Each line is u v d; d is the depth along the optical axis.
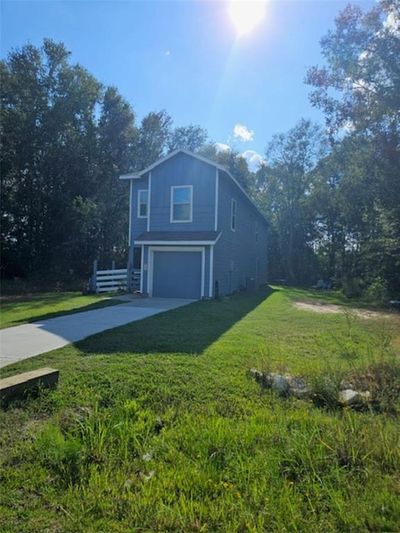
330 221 31.11
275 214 33.00
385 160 17.56
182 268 14.42
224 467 2.64
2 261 23.78
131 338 6.62
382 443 2.74
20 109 23.81
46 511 2.21
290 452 2.69
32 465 2.69
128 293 16.12
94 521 2.12
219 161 35.28
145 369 4.77
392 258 16.30
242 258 19.23
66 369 4.80
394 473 2.50
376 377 4.25
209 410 3.64
